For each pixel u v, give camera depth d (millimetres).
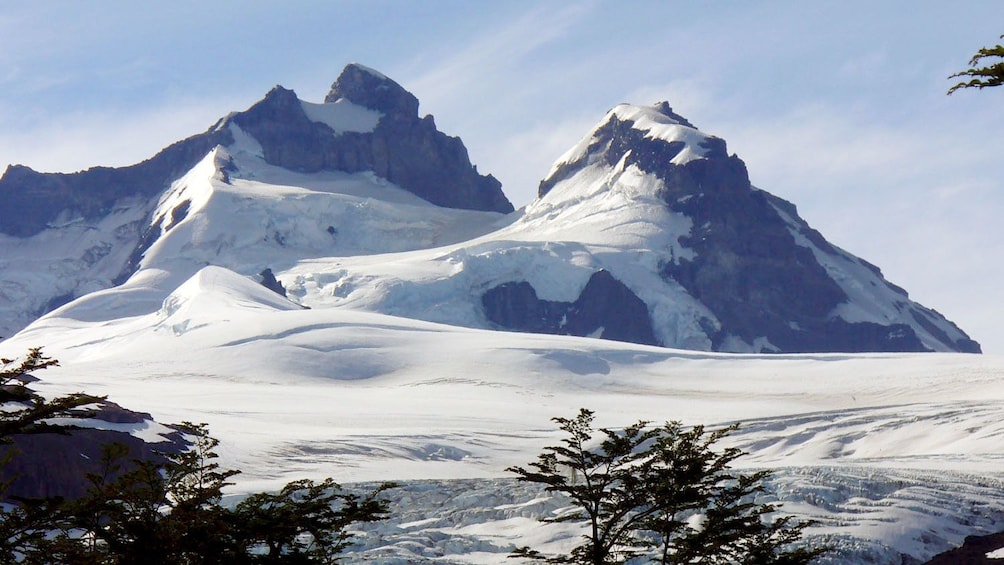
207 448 120750
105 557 96500
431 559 166125
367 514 116375
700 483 141125
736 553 139000
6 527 90000
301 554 111125
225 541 103125
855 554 164750
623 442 129125
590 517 137125
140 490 101812
